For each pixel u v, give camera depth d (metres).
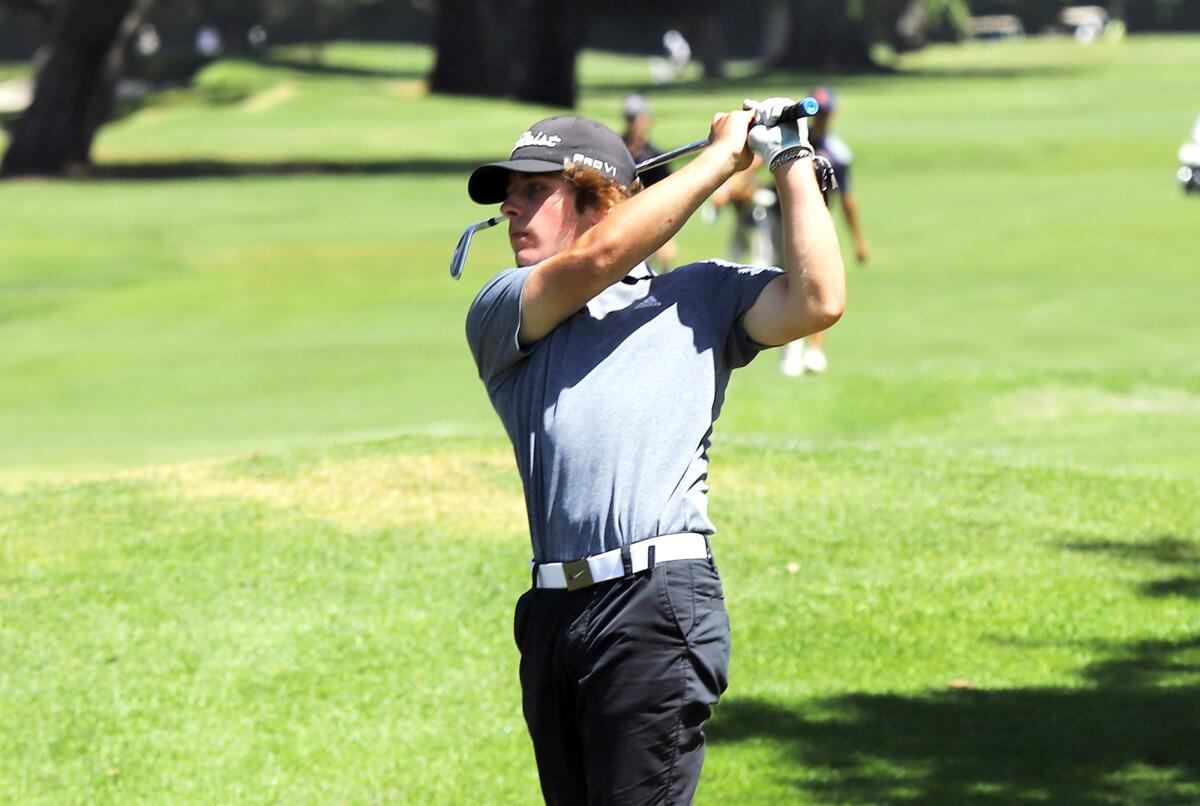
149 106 192.75
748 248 48.22
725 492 31.30
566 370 13.28
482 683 23.55
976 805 19.56
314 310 73.62
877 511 30.45
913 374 46.84
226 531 28.77
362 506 30.09
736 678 23.81
